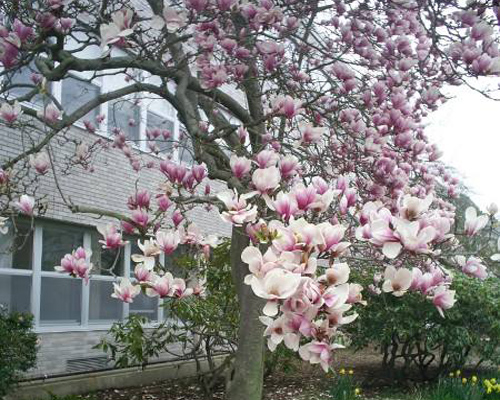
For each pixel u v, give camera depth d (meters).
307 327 1.71
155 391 8.44
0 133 7.27
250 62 5.12
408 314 8.35
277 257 1.75
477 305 8.39
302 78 5.40
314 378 9.52
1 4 4.33
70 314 8.55
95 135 8.01
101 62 4.27
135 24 4.08
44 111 4.18
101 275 9.11
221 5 3.94
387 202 4.55
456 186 6.34
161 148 9.96
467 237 2.65
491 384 7.45
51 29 3.94
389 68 5.51
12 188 4.50
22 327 6.66
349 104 5.23
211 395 7.98
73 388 8.00
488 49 4.00
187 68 5.20
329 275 1.76
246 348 4.70
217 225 11.54
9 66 4.03
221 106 6.52
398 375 9.59
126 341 7.67
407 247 1.86
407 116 4.78
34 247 7.95
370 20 5.77
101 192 8.79
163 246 2.92
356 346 9.22
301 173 4.66
